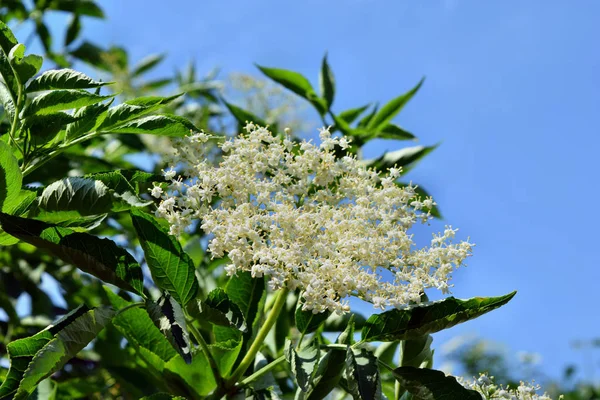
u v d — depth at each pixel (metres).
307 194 0.96
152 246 0.91
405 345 0.98
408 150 1.24
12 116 0.95
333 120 1.27
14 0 1.79
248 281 1.00
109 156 1.54
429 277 0.93
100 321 0.89
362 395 0.88
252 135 0.95
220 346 0.95
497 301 0.90
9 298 1.29
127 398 1.17
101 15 1.86
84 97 0.93
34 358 0.85
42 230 0.88
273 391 0.95
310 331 0.95
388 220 0.94
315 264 0.90
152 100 0.96
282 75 1.27
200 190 0.92
